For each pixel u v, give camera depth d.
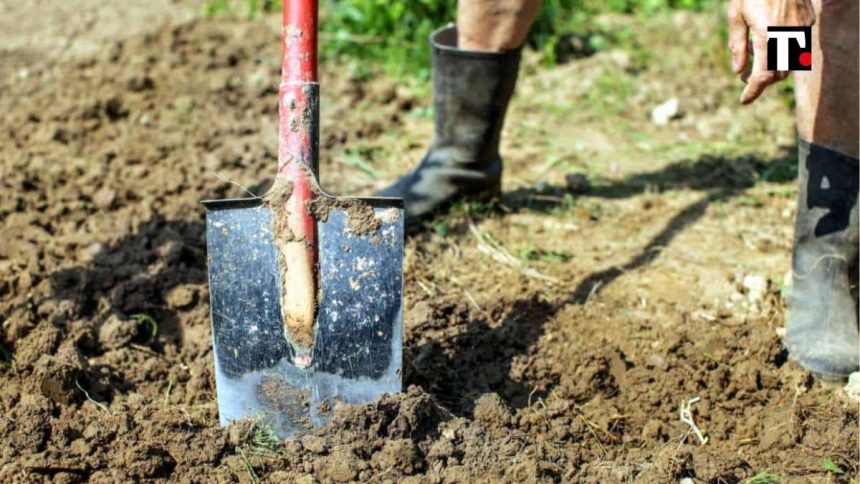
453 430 2.07
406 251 2.46
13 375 2.17
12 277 2.35
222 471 2.03
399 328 2.10
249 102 2.99
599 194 2.67
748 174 2.74
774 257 2.48
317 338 2.09
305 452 2.05
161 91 3.02
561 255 2.48
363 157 2.80
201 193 2.63
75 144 2.80
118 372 2.20
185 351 2.25
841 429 2.12
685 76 3.15
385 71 3.18
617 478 2.04
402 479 2.02
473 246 2.50
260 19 3.52
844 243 2.20
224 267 2.09
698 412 2.17
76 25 3.39
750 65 2.22
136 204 2.60
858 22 2.11
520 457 2.05
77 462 2.02
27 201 2.58
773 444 2.12
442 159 2.53
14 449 2.03
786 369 2.23
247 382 2.09
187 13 3.53
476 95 2.47
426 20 3.25
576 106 3.02
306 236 2.09
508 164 2.77
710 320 2.34
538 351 2.26
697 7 3.66
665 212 2.61
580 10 3.58
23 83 3.04
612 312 2.35
